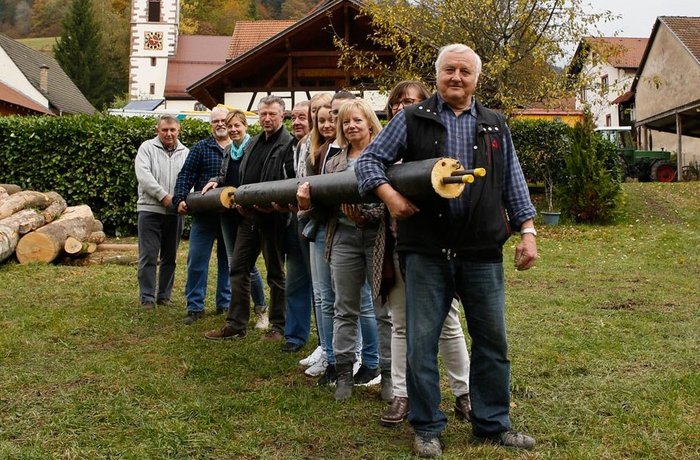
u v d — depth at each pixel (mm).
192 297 5883
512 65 14469
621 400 3797
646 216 14609
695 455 3062
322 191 3598
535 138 15250
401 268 3191
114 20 68938
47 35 75812
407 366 3143
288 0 66000
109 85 62156
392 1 15086
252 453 3133
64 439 3232
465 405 3473
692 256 9930
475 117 3113
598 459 3018
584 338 5176
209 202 5402
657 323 5707
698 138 31375
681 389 3943
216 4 64375
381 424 3471
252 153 5230
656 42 30047
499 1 14422
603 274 8461
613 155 14812
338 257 3875
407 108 3129
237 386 4074
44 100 36719
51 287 7188
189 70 44688
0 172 12078
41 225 9008
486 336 3123
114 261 9070
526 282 7855
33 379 4117
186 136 12609
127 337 5270
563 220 14359
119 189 12148
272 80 18703
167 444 3184
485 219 3027
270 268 5211
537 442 3230
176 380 4168
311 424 3490
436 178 2785
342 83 18781
